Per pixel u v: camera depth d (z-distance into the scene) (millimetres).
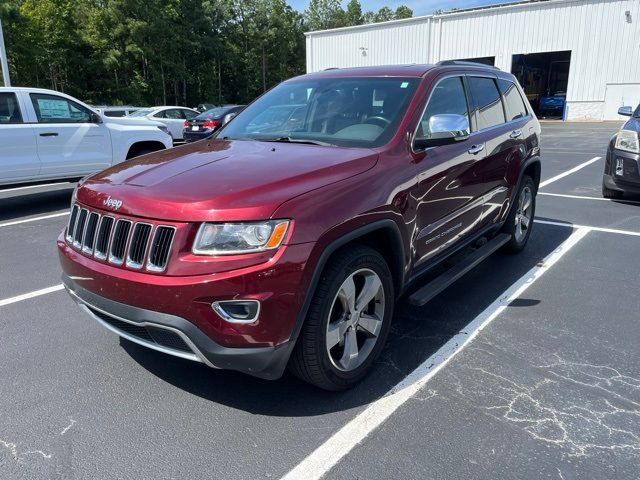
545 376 3209
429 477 2361
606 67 28406
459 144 3975
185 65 49438
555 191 9320
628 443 2588
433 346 3605
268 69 62969
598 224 6945
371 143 3363
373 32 33500
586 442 2596
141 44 41531
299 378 3039
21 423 2750
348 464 2447
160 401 2955
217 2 55750
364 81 3979
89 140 8758
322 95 4000
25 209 8312
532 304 4324
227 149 3447
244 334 2453
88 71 40719
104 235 2773
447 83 4074
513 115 5312
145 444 2590
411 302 3582
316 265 2586
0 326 3928
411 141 3434
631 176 7844
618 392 3035
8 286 4797
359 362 3055
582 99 29531
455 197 3918
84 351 3537
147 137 9672
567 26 28703
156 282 2475
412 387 3092
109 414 2832
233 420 2783
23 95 8047
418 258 3520
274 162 2996
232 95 60812
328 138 3566
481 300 4418
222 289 2404
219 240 2439
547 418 2787
